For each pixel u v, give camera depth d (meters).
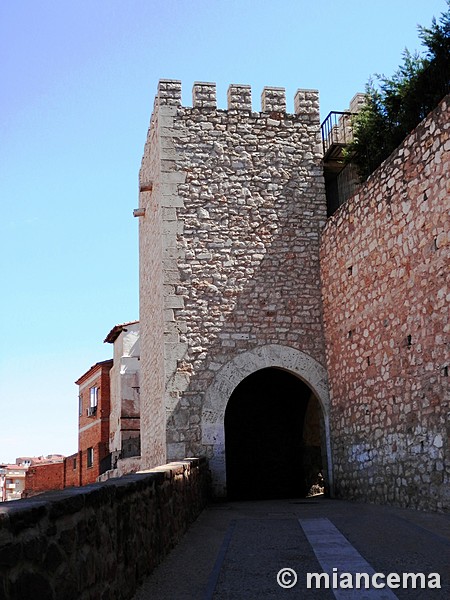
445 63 11.09
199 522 9.36
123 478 5.70
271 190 14.29
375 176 11.48
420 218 9.88
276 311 13.69
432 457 9.31
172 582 5.59
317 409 16.30
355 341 12.20
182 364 13.13
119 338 28.67
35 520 3.12
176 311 13.36
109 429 31.42
